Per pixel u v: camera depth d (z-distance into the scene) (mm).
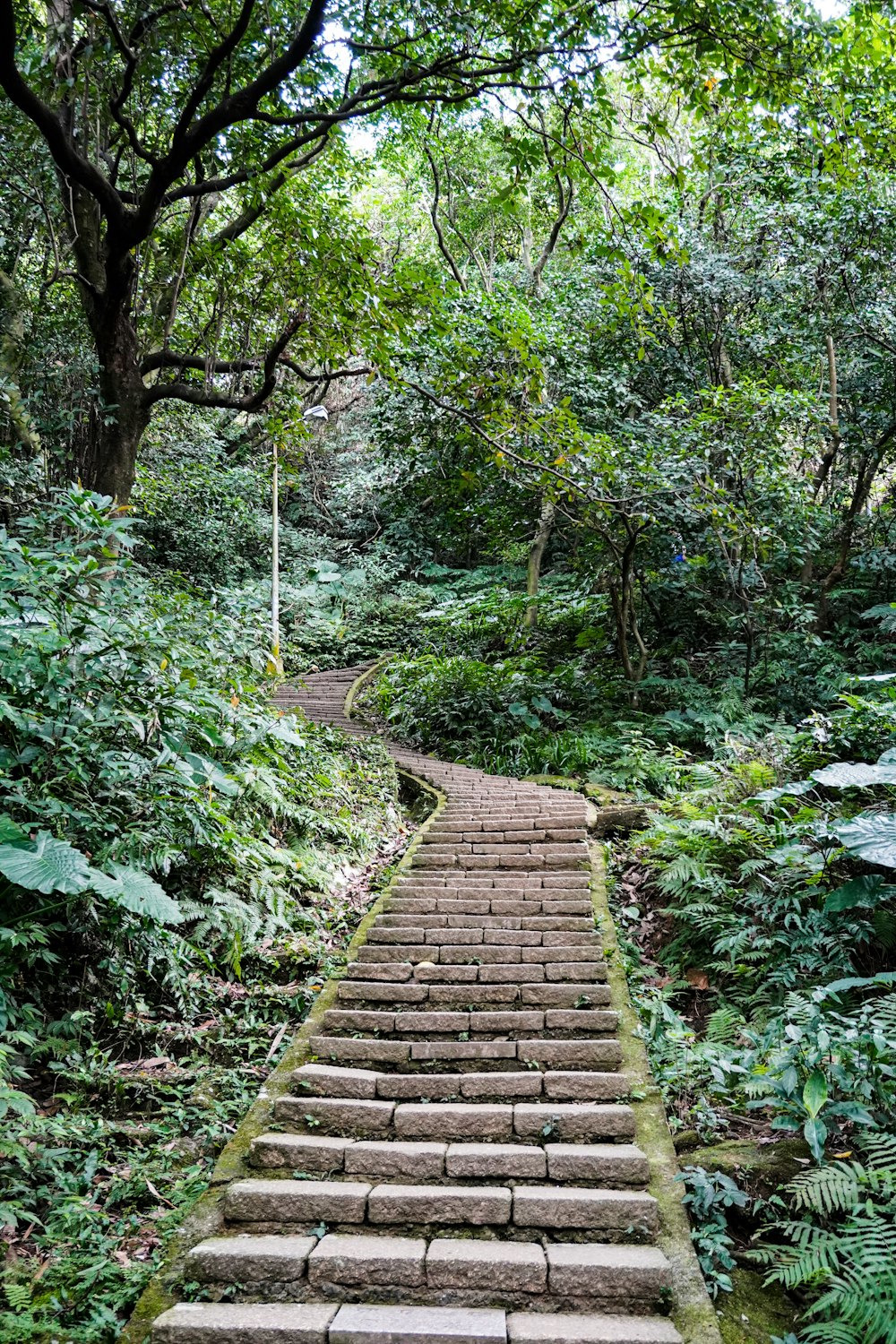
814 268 10000
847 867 4137
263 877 4469
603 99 6145
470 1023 3412
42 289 7469
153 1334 2008
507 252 18688
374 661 16359
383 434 10195
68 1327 2045
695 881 4648
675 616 10758
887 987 3699
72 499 4035
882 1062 2775
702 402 9648
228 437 17672
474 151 14656
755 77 6418
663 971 4512
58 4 6105
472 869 5301
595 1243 2303
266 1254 2227
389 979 3840
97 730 3594
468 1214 2375
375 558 20281
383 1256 2203
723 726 8305
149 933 3500
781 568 9891
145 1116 3014
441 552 21203
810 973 3959
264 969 4133
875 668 9195
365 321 7301
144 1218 2510
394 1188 2467
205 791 4246
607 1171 2521
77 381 6848
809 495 10477
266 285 7863
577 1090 2963
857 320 9914
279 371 8305
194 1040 3482
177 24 6062
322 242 7082
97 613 3805
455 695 10719
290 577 19188
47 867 2639
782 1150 2662
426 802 7609
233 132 6816
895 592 10586
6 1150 2418
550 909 4527
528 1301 2143
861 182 9102
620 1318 2062
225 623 5805
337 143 8398
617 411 10648
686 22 5824
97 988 3414
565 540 15273
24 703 3311
